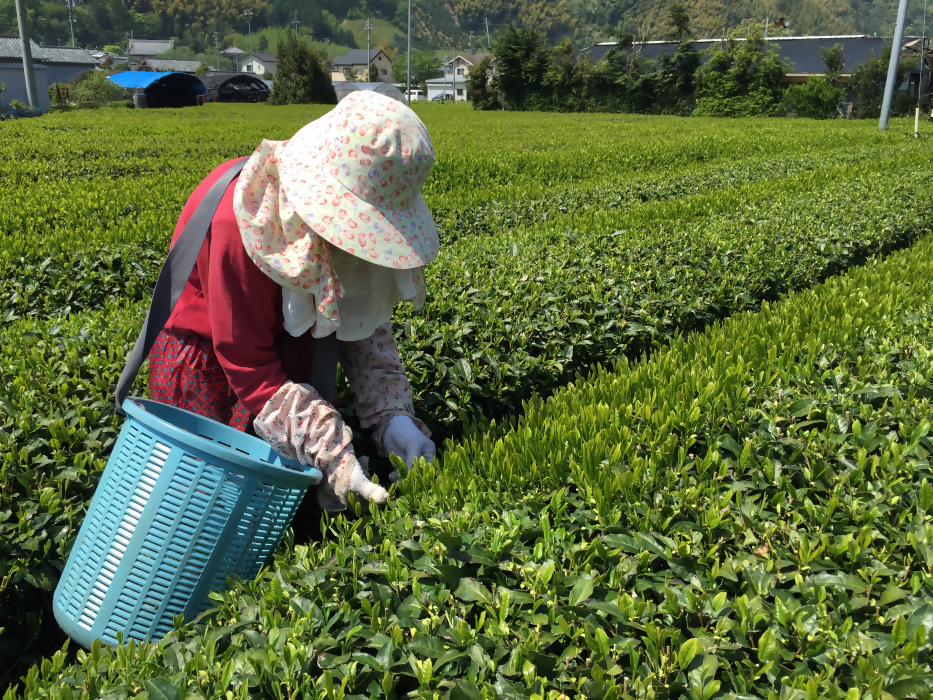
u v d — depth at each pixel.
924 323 4.51
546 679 1.89
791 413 3.26
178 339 2.87
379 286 2.85
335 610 2.22
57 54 85.00
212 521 2.42
